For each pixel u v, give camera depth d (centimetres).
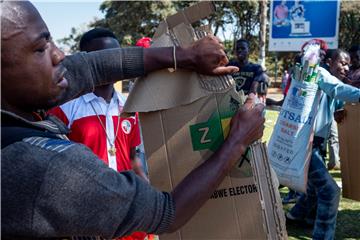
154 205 106
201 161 140
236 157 124
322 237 362
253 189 140
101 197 98
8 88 103
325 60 420
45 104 109
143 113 142
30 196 94
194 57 134
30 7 103
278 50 1199
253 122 128
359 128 325
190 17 141
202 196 117
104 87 226
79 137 217
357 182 339
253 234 141
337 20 1130
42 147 98
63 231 98
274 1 1192
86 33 243
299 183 327
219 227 142
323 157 371
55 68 109
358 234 417
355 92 316
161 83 139
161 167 142
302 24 1160
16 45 99
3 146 96
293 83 334
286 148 331
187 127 140
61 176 96
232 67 137
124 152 228
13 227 96
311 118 324
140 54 139
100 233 101
